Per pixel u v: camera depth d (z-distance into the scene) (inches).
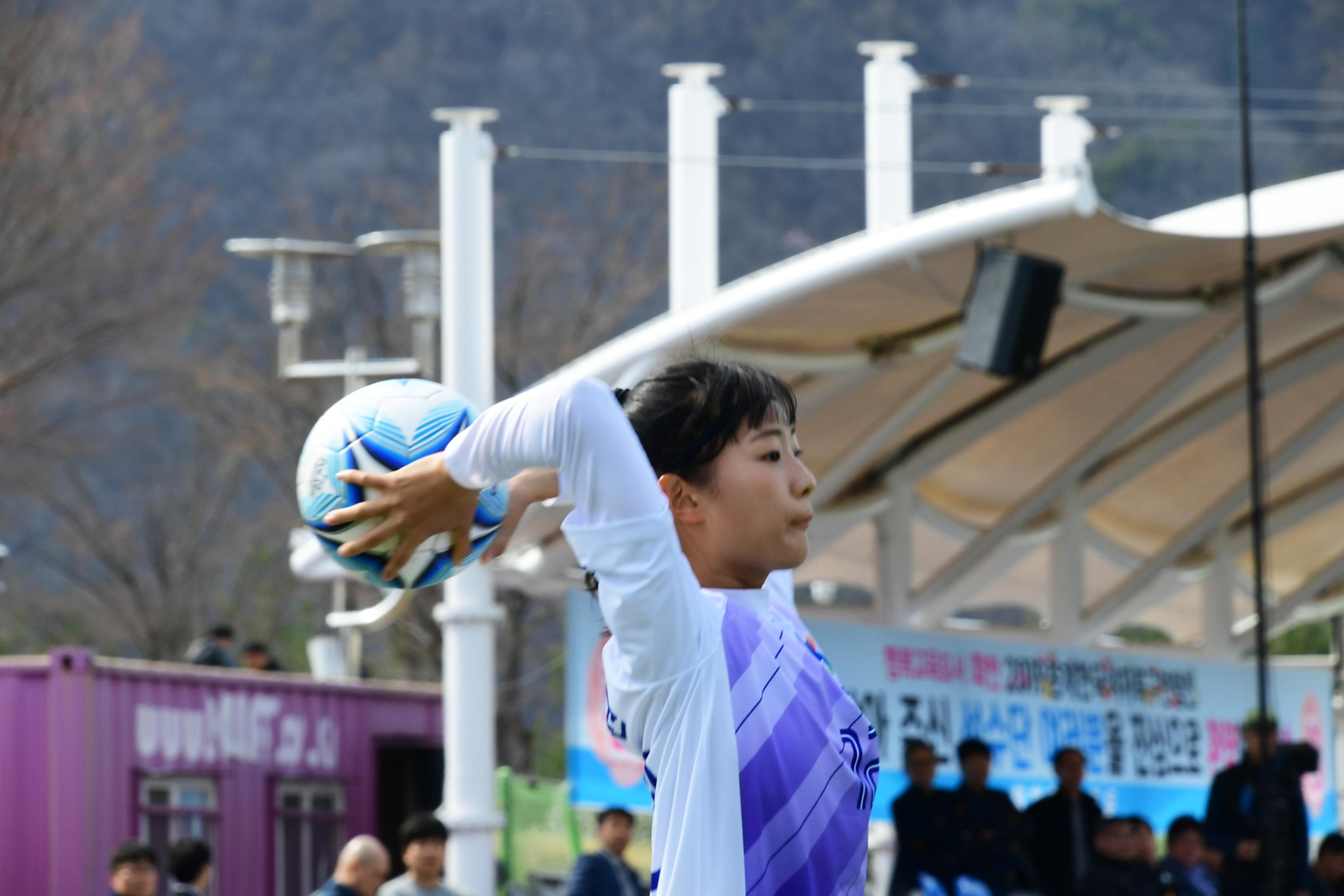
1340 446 1780.3
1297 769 1440.7
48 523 3799.2
